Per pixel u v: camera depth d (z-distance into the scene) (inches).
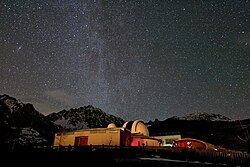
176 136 2113.7
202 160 946.1
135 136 1652.3
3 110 7731.3
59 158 790.5
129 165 728.3
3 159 773.3
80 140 1525.6
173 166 782.5
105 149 959.6
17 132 5713.6
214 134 2709.2
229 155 986.7
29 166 724.0
